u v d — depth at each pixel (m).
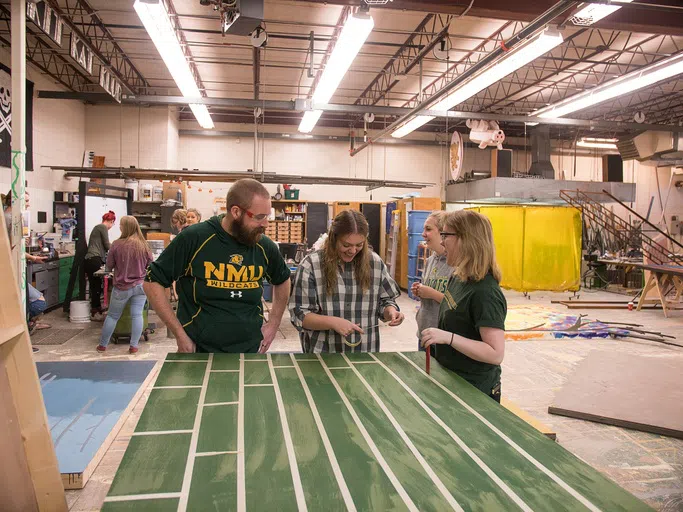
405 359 2.09
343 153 13.88
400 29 7.60
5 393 1.05
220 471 1.09
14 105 3.95
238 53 8.62
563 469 1.14
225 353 2.19
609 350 5.96
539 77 10.14
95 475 2.06
